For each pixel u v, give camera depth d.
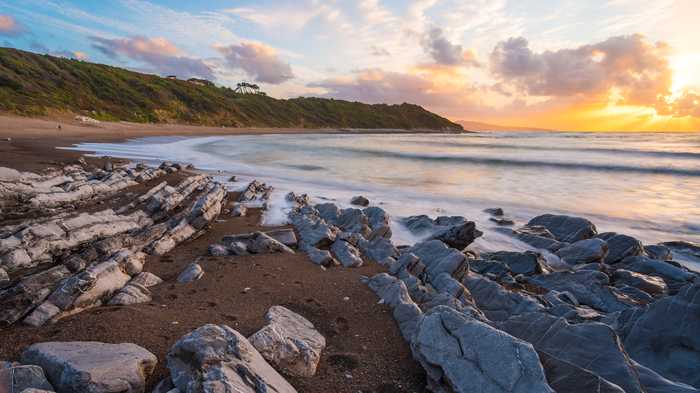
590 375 3.70
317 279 7.55
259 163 31.03
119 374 3.51
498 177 26.41
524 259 9.84
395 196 19.09
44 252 7.59
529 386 3.52
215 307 5.94
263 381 3.53
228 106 101.69
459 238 11.10
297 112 130.25
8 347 4.35
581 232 12.20
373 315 6.12
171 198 12.20
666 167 30.55
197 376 3.42
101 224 9.26
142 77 92.44
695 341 5.39
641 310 6.19
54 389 3.40
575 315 6.53
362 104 167.38
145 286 6.58
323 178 24.30
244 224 11.98
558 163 34.31
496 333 4.06
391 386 4.32
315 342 5.01
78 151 28.73
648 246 11.41
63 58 77.81
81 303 5.44
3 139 30.80
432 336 4.51
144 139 46.88
